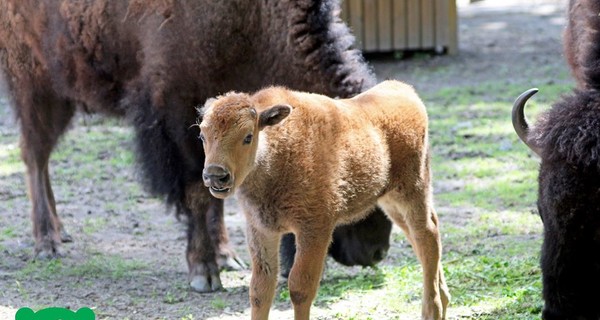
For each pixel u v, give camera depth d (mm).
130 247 12672
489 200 14367
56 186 15789
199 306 10164
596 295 7578
